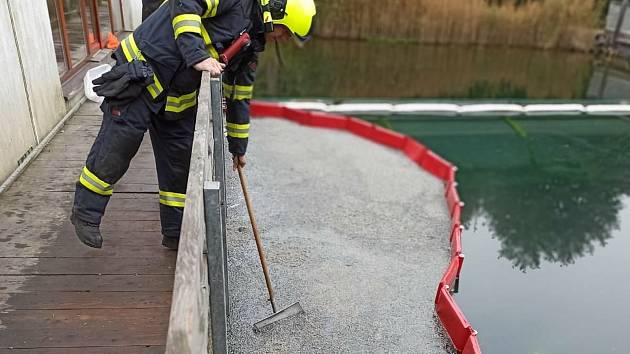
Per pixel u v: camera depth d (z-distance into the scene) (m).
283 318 3.29
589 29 16.59
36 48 3.26
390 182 5.88
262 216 4.68
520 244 5.59
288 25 2.15
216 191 1.30
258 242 3.01
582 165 7.93
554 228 5.99
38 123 3.27
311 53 15.62
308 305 3.53
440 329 3.46
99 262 2.26
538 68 15.27
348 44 16.73
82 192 1.97
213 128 2.18
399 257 4.34
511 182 7.22
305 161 6.20
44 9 3.42
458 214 4.92
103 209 2.01
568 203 6.66
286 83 12.71
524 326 4.12
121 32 6.44
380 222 4.93
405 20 16.78
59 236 2.41
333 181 5.73
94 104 4.25
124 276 2.18
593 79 14.27
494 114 10.26
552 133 9.27
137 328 1.91
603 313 4.37
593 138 9.09
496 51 16.88
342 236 4.58
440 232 4.85
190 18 1.81
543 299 4.54
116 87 1.84
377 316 3.53
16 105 2.93
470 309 4.29
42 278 2.13
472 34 16.92
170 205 2.24
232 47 2.03
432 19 16.75
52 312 1.95
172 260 2.31
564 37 16.80
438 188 5.83
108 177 1.96
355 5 16.59
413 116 9.90
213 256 1.40
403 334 3.39
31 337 1.83
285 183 5.51
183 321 0.82
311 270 3.95
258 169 5.74
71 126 3.74
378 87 12.83
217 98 2.09
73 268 2.21
